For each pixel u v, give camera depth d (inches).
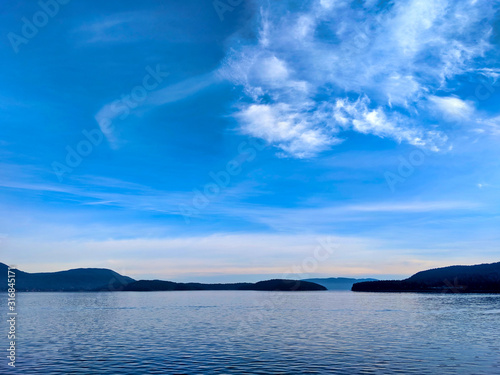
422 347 2474.2
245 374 1749.5
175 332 3371.1
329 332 3329.2
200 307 7495.1
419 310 6299.2
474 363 1963.6
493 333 3235.7
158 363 1983.3
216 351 2337.6
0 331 3558.1
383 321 4397.1
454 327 3725.4
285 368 1860.2
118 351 2356.1
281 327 3764.8
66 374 1753.2
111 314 5689.0
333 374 1744.6
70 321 4557.1
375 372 1775.3
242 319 4714.6
